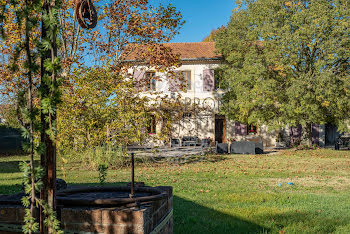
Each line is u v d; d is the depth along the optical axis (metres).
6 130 20.03
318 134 26.06
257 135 25.34
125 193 3.79
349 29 17.98
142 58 16.64
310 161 15.41
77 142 13.17
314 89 18.08
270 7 19.45
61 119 12.46
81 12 3.59
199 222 5.06
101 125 13.45
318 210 5.93
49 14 2.25
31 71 2.32
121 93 13.79
